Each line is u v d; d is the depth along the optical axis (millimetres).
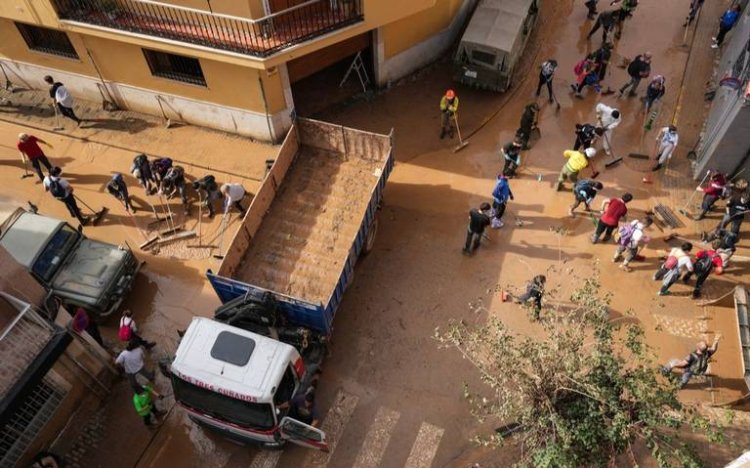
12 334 9938
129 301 14039
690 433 11281
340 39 15188
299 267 12719
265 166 16750
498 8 17969
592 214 15273
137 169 15484
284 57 14547
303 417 11234
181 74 16938
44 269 13016
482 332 10367
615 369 9062
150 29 14891
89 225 15633
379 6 15180
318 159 14969
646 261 14195
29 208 15875
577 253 14438
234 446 11641
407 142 17344
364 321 13367
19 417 10789
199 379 10203
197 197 16172
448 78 19203
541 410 9242
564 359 9227
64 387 11547
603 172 16297
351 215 13594
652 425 8695
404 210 15641
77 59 17516
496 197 14273
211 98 16906
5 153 17438
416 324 13266
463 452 11344
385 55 18031
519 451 11148
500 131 17562
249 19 13750
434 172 16547
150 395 11328
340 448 11500
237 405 10219
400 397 12133
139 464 11516
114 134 17938
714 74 18672
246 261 12938
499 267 14250
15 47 17922
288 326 11852
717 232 14227
